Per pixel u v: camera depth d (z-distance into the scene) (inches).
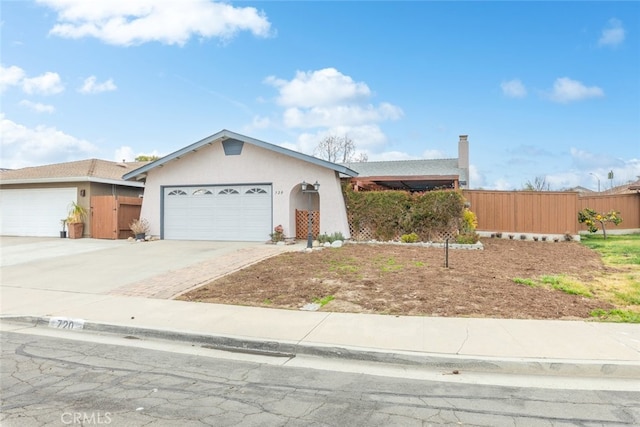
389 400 151.3
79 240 696.4
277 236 617.9
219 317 259.0
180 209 690.8
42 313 274.4
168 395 155.4
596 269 401.7
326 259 448.1
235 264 433.7
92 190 746.2
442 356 188.9
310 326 237.0
